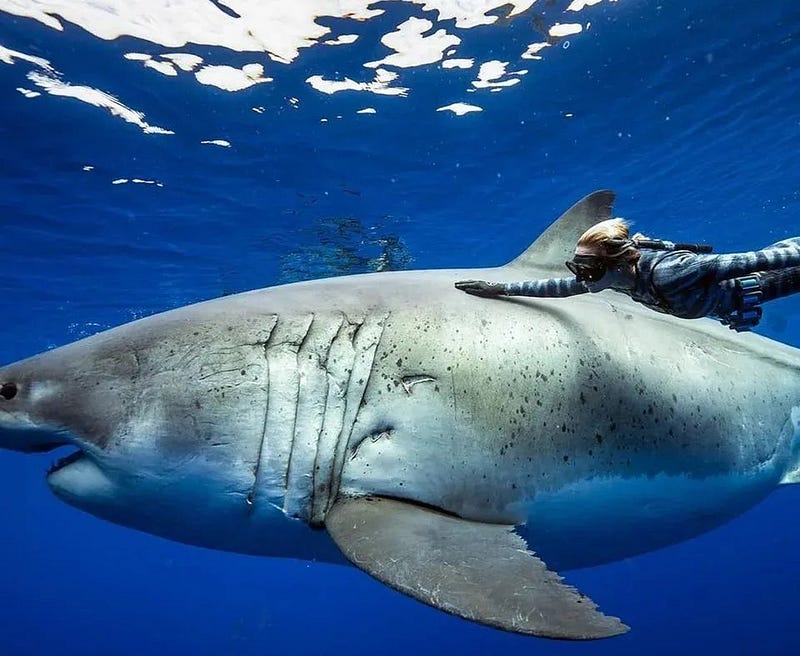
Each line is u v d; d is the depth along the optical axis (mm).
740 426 4441
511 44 10742
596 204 4531
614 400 3857
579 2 9992
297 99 11406
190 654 40438
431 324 3625
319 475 3340
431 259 20766
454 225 18031
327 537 3473
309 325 3520
